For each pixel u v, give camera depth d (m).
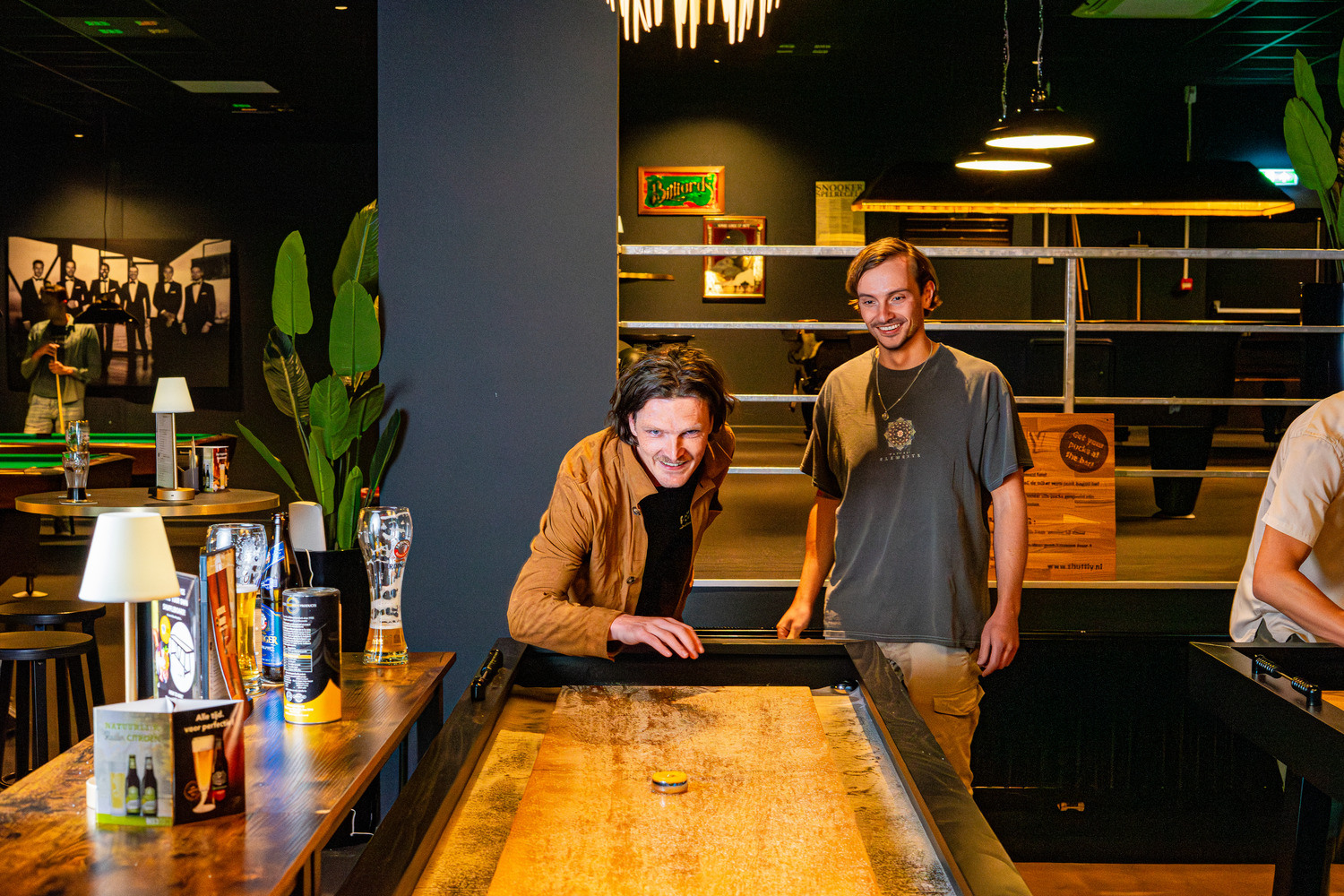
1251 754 3.44
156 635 1.55
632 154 11.48
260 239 10.44
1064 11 8.23
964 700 2.40
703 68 10.40
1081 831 3.45
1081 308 9.14
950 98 11.34
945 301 9.53
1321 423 2.12
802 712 1.61
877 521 2.44
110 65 8.16
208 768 1.23
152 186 10.38
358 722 1.61
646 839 1.14
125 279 10.38
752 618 3.39
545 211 3.16
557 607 1.77
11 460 6.83
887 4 8.09
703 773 1.34
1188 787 3.45
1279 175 11.19
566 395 3.19
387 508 1.96
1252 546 2.45
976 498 2.42
